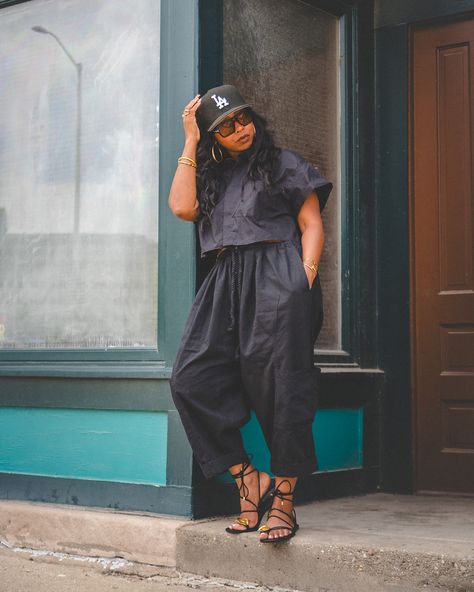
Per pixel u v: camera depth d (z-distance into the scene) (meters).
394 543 2.72
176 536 3.06
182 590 2.83
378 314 4.09
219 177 3.00
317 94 3.96
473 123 4.00
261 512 2.99
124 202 3.64
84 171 3.79
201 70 3.36
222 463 2.93
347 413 3.89
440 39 4.09
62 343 3.76
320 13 4.01
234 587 2.86
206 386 2.92
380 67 4.14
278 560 2.82
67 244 3.80
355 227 4.02
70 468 3.54
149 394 3.33
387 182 4.11
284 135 3.79
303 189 2.86
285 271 2.81
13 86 4.05
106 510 3.39
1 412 3.77
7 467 3.73
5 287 3.96
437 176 4.05
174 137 3.40
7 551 3.43
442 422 3.97
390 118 4.12
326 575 2.73
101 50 3.78
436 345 4.01
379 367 4.07
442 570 2.55
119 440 3.42
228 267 2.95
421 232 4.07
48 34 3.96
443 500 3.78
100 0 3.81
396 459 4.00
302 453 2.79
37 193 3.92
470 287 3.96
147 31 3.64
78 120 3.83
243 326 2.86
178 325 3.31
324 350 3.88
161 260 3.40
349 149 4.03
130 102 3.66
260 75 3.69
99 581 2.96
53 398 3.60
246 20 3.64
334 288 3.96
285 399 2.76
